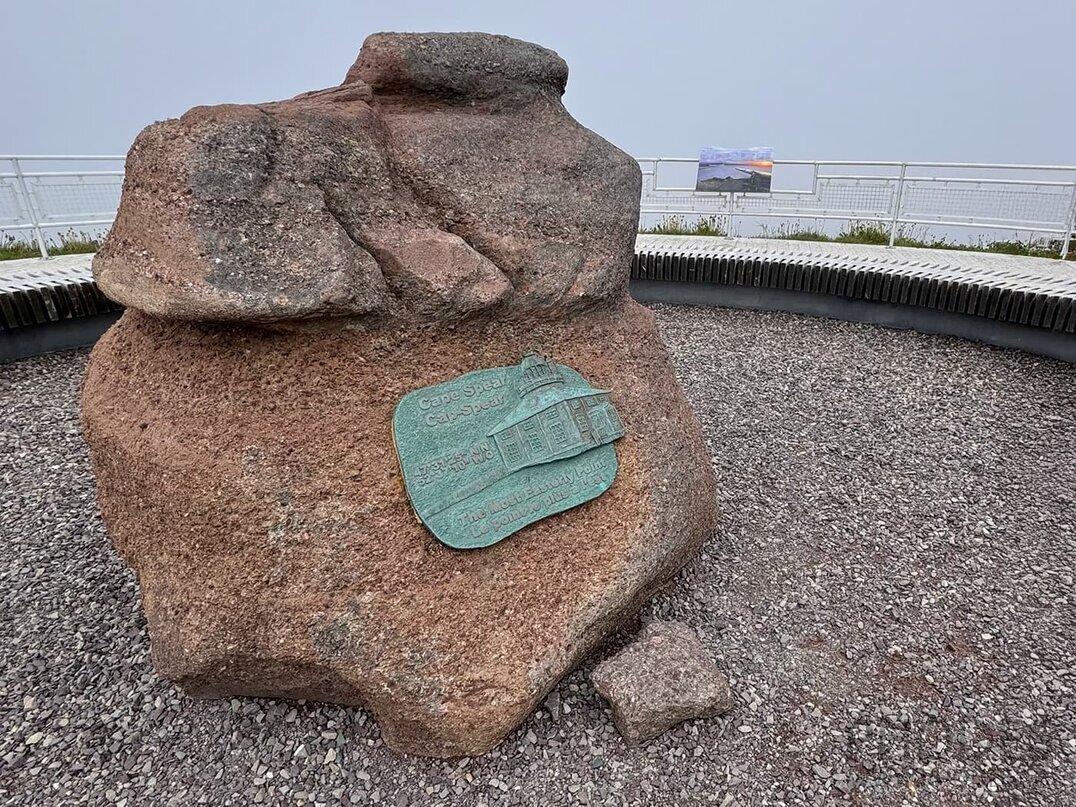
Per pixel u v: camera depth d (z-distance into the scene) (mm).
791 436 4156
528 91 2570
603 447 2365
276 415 1928
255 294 1776
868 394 4801
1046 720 2293
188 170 1773
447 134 2312
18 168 6512
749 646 2557
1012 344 5578
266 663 1989
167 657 2023
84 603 2727
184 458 1882
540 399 2275
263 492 1878
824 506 3414
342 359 2021
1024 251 7273
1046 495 3537
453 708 2000
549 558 2213
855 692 2389
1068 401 4621
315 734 2176
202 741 2162
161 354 2031
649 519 2387
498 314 2295
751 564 2973
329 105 2154
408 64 2363
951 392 4805
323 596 1930
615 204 2576
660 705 2146
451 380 2172
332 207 1984
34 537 3131
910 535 3205
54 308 5289
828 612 2729
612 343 2555
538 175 2424
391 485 2021
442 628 2016
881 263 6473
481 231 2271
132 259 1850
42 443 4031
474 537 2092
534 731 2197
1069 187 6559
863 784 2086
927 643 2596
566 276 2385
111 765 2098
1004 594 2844
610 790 2049
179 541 1933
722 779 2088
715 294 6992
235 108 1889
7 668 2436
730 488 3547
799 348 5750
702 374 5188
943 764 2148
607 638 2518
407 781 2055
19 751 2145
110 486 2111
